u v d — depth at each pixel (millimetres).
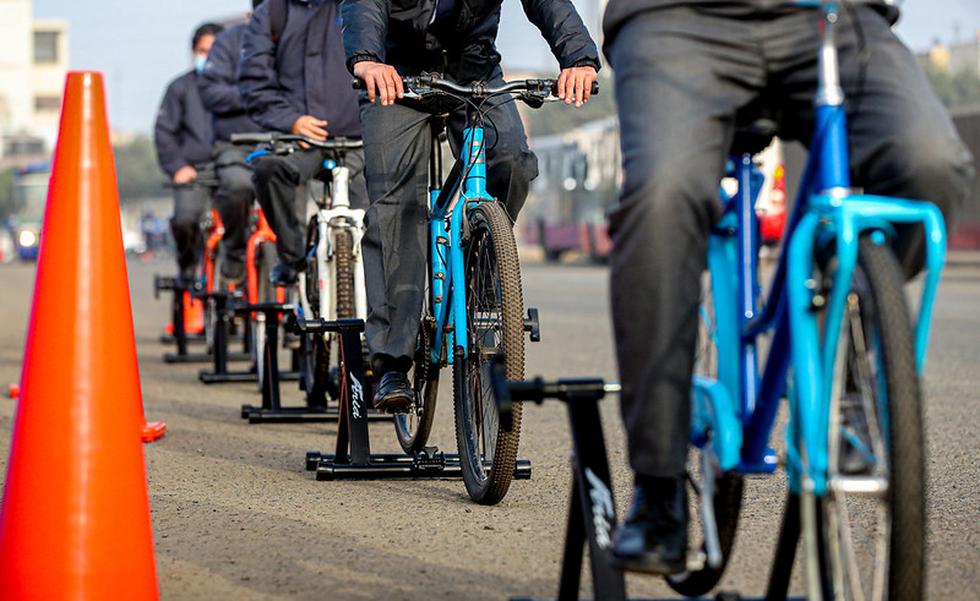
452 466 17594
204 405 25719
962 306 51719
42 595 10453
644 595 11680
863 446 8414
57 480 10539
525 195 16281
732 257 9742
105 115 11133
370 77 15062
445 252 16516
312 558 13094
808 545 8297
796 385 8430
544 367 32000
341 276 21922
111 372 10758
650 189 8867
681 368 9023
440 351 16516
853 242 8039
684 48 9133
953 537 13781
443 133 16938
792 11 9094
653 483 9258
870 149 8891
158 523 14766
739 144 9617
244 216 30594
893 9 9445
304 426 22719
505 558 13016
